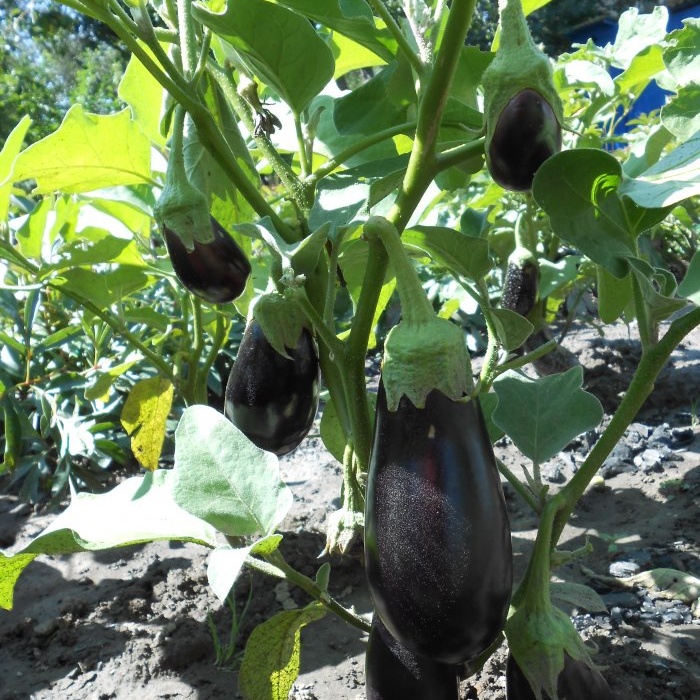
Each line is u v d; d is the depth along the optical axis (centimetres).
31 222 76
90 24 840
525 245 105
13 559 40
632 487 110
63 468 132
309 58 52
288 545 98
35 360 134
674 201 35
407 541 35
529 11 63
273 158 54
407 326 36
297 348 50
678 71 62
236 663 79
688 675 68
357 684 73
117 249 74
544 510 46
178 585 94
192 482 44
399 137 67
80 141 57
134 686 77
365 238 37
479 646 36
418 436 35
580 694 43
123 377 139
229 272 47
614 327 194
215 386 167
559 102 40
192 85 48
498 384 55
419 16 47
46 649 86
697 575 86
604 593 85
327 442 61
